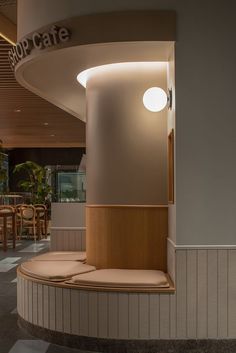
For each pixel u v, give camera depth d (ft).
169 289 13.07
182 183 13.23
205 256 13.07
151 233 15.75
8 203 51.47
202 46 13.30
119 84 16.16
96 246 16.57
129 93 16.07
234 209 13.19
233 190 13.21
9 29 20.70
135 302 13.15
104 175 16.39
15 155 74.18
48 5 14.52
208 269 13.05
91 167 16.99
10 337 14.69
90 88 17.04
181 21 13.35
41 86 19.35
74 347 13.66
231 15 13.32
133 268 15.79
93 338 13.43
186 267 13.07
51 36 14.19
